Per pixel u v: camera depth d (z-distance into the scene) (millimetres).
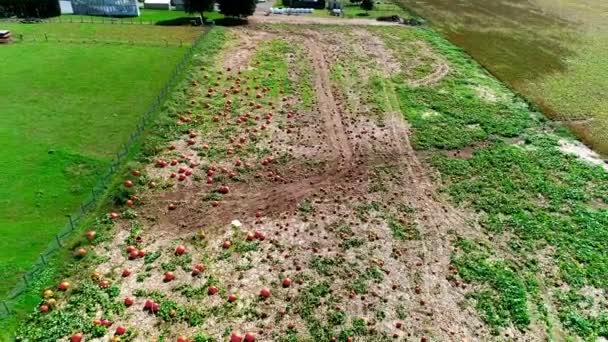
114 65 47094
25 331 21188
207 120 38156
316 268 25375
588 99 45812
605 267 26266
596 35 64250
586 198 31688
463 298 24109
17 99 39719
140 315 22297
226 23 61719
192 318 22234
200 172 32281
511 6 77562
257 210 29406
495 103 44000
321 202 30344
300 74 47594
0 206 28281
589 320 23328
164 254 25812
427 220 29266
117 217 28062
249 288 24000
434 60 53000
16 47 50375
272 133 37250
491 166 34531
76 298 22891
